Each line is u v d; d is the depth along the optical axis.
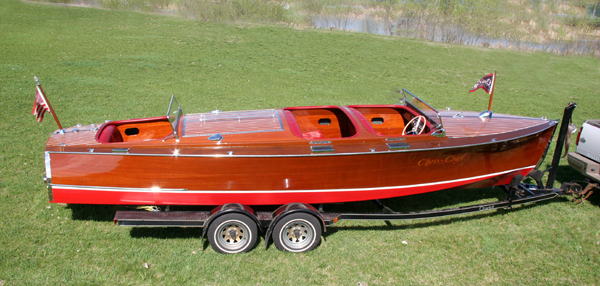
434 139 4.76
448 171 4.98
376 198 4.88
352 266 4.31
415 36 22.91
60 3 23.86
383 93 11.99
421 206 5.76
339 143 4.51
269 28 21.27
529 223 5.30
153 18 21.75
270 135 4.53
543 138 5.36
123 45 15.82
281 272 4.17
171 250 4.46
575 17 24.77
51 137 4.45
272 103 10.23
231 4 23.06
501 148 5.05
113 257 4.29
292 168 4.39
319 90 11.88
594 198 6.02
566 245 4.82
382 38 21.06
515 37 22.53
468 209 5.02
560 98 12.51
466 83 14.02
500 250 4.69
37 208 5.10
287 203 4.64
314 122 5.74
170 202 4.40
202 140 4.35
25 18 19.09
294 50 17.31
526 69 16.75
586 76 15.96
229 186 4.41
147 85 11.17
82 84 10.73
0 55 12.95
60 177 4.19
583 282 4.21
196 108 9.48
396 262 4.41
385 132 5.96
